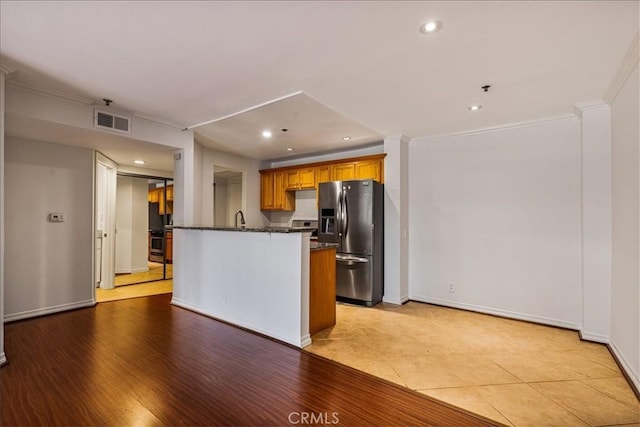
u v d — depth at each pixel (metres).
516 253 3.68
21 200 3.48
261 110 3.37
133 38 2.03
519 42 2.04
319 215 4.72
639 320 2.19
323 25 1.88
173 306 4.11
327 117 3.55
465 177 4.04
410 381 2.26
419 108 3.24
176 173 4.21
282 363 2.52
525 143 3.64
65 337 2.99
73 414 1.83
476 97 2.94
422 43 2.06
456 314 3.86
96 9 1.74
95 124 3.23
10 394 2.02
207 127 4.00
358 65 2.36
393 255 4.34
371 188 4.23
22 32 1.96
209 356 2.63
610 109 2.90
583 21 1.81
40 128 3.14
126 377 2.26
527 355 2.70
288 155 5.81
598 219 2.97
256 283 3.24
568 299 3.37
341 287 4.41
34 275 3.58
